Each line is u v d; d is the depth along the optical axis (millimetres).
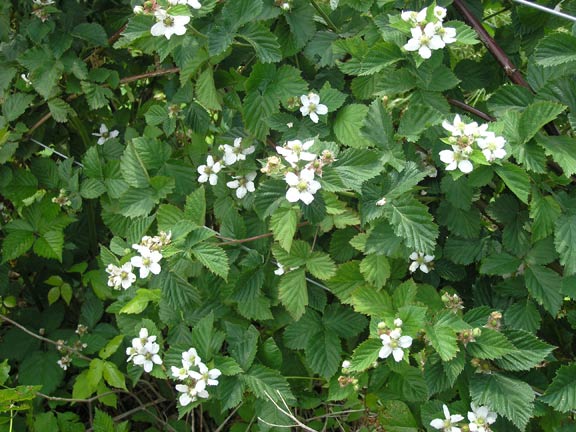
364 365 367
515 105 395
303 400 467
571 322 397
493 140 346
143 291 450
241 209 467
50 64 500
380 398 427
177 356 427
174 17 381
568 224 371
